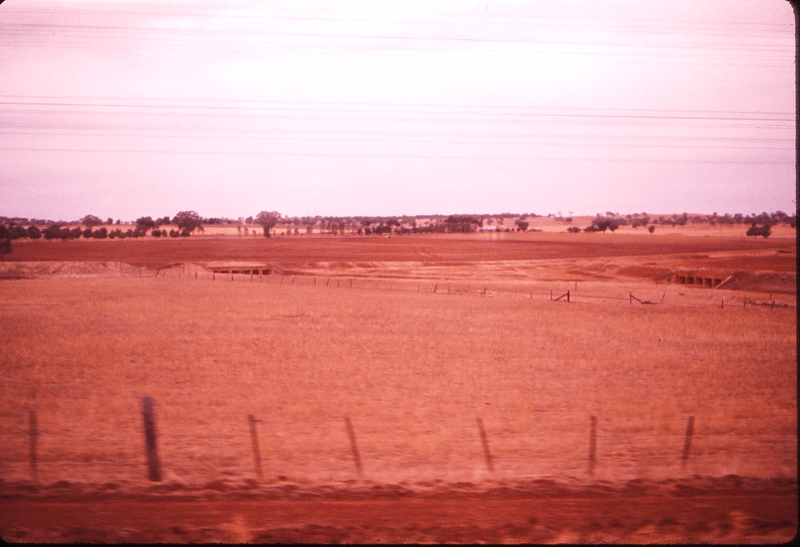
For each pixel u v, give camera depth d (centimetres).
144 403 1055
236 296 6181
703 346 3269
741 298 6259
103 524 860
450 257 12962
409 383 2177
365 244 16462
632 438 1398
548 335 3666
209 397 1891
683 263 10212
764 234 18512
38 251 12812
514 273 10394
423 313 4828
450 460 1192
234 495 978
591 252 13825
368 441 1338
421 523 876
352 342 3262
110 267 9694
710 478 1080
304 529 850
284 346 3078
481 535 838
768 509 943
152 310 4847
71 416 1605
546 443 1334
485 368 2530
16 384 2127
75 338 3291
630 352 3003
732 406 1780
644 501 975
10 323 3997
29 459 1176
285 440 1352
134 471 1105
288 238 19412
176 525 859
